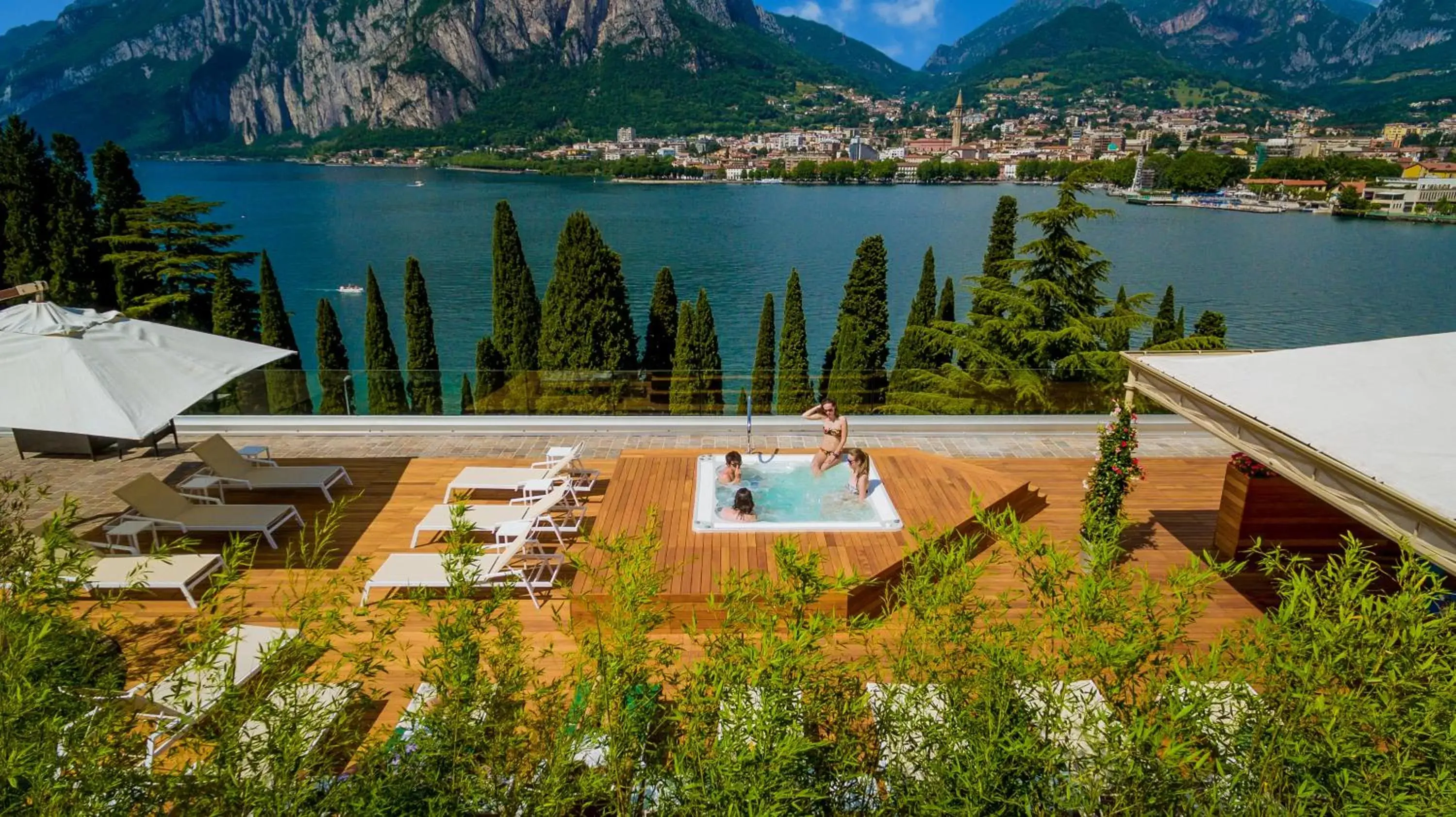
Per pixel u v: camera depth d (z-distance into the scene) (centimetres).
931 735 359
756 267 8294
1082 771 343
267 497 1037
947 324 1895
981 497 959
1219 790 333
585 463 1181
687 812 331
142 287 2588
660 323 2206
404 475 1119
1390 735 319
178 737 352
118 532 842
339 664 396
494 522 889
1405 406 638
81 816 282
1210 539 928
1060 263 1923
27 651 327
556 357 2067
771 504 952
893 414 1398
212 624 380
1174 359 821
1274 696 343
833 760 365
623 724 365
